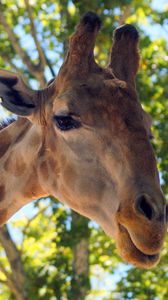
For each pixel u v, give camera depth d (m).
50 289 16.72
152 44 19.00
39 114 9.80
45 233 19.22
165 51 19.52
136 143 8.91
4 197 10.18
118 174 8.95
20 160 10.05
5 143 10.23
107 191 9.14
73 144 9.29
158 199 8.70
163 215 8.66
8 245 17.31
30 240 19.33
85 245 17.28
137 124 8.98
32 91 9.85
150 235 8.62
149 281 17.61
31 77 19.53
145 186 8.74
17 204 10.19
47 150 9.72
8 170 10.15
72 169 9.37
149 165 8.84
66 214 17.02
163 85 18.62
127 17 18.17
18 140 10.13
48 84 10.20
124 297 17.39
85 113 9.16
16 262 17.22
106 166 9.11
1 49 19.61
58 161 9.56
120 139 8.97
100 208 9.27
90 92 9.27
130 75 9.74
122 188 8.88
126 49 9.84
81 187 9.30
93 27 9.55
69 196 9.50
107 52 17.53
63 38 17.78
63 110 9.27
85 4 17.23
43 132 9.77
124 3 17.23
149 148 8.91
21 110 9.79
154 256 8.87
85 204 9.36
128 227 8.79
